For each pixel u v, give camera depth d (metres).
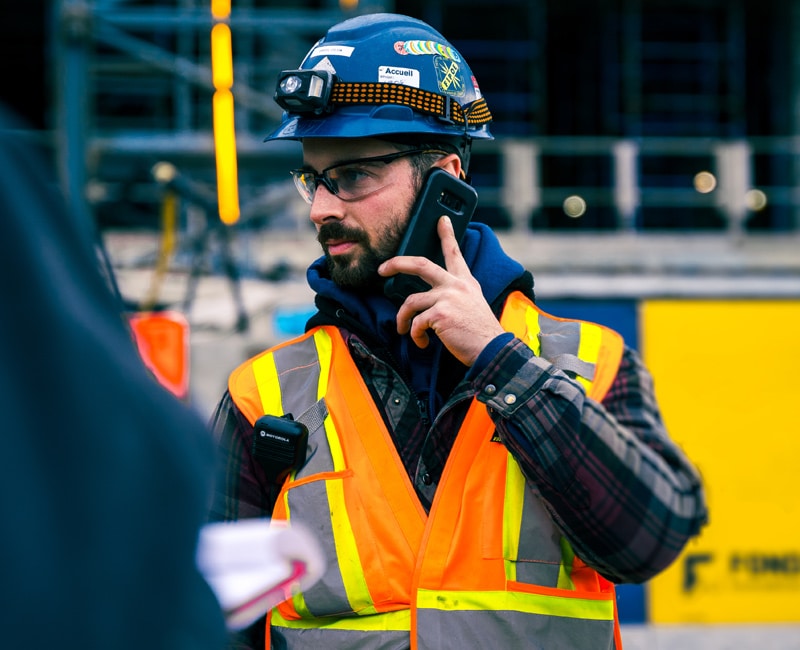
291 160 13.00
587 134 18.38
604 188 17.97
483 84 18.33
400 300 2.71
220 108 7.69
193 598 0.86
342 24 2.92
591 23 18.44
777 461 10.82
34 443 0.80
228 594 1.07
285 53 14.02
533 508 2.61
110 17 11.69
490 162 17.80
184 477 0.86
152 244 13.18
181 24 11.89
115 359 0.85
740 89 18.48
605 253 14.49
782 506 10.77
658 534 2.46
